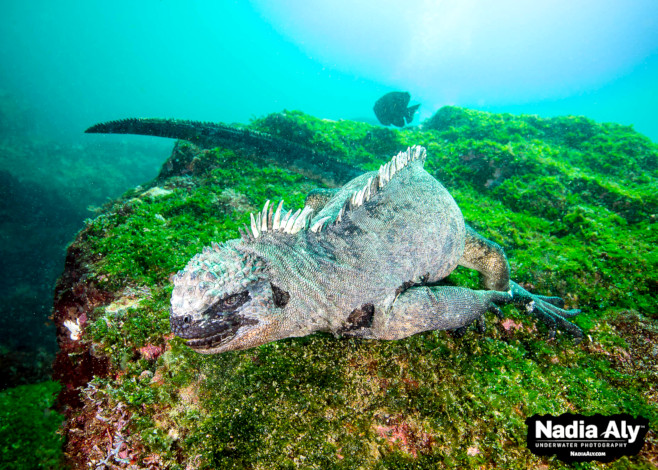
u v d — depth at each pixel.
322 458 0.27
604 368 0.37
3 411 0.38
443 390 0.32
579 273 0.51
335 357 0.34
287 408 0.30
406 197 0.37
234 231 0.55
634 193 0.69
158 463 0.28
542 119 1.11
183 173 0.81
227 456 0.27
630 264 0.51
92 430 0.32
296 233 0.30
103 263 0.46
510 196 0.72
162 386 0.32
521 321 0.41
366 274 0.32
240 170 0.77
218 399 0.30
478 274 0.51
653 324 0.42
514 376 0.35
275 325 0.28
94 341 0.37
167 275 0.44
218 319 0.25
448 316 0.34
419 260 0.35
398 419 0.30
